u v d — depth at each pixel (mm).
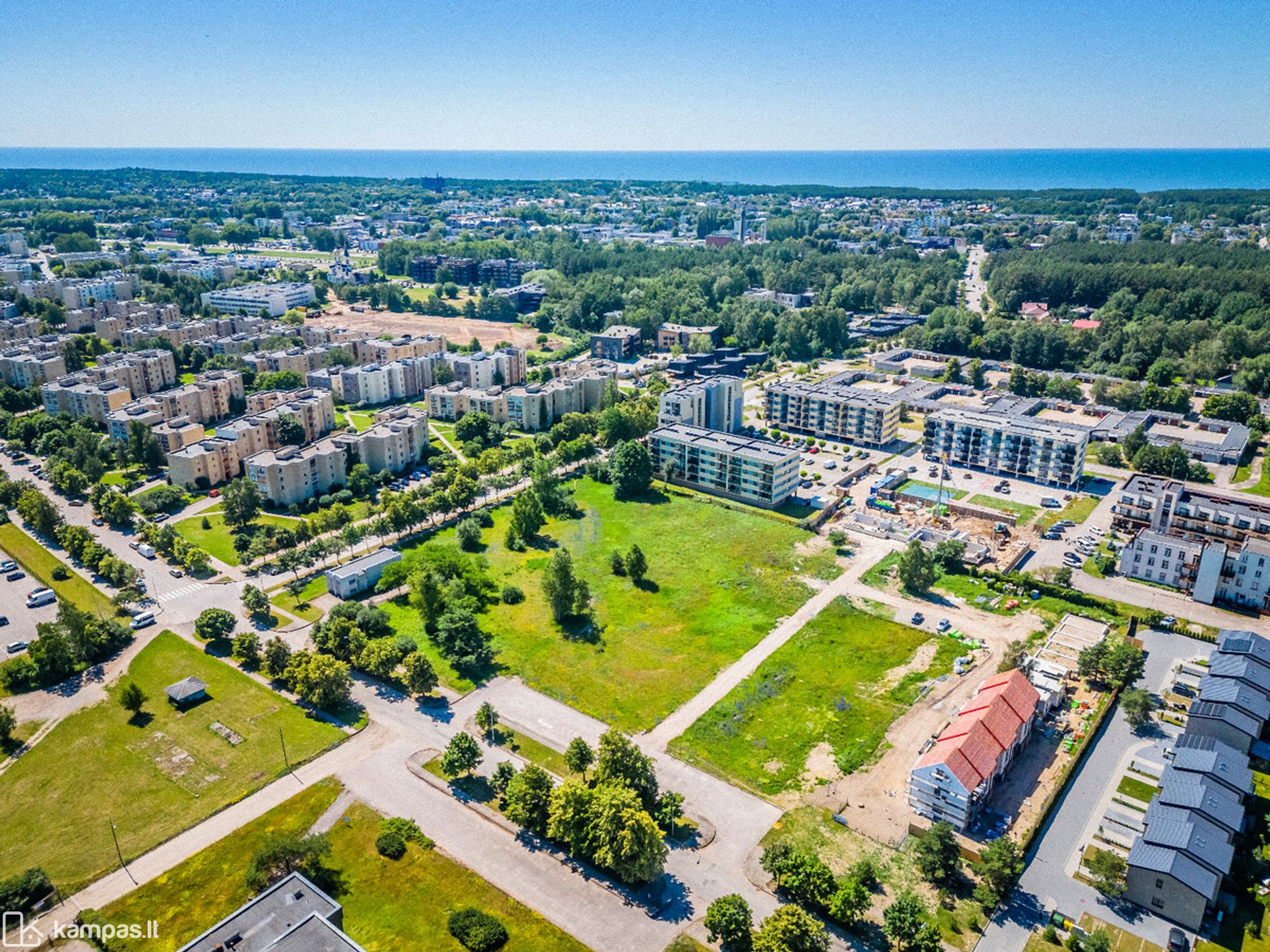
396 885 145000
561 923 138000
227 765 173750
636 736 182375
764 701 193750
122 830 156875
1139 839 143750
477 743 179750
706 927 136375
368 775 171375
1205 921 137125
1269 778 166250
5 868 148125
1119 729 182625
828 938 129125
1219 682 181375
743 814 160500
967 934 134875
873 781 168625
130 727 185125
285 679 196750
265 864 140375
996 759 161250
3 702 194000
